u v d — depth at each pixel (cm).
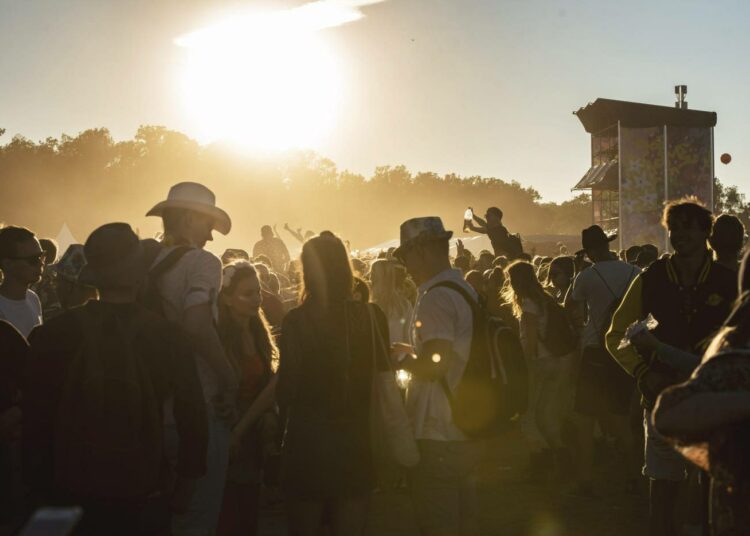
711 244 624
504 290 1005
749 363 305
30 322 658
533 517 819
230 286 599
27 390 402
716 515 325
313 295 510
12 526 515
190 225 532
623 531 772
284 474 509
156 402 404
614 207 5359
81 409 393
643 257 1232
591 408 857
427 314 534
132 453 394
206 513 515
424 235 547
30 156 12669
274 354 616
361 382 507
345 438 504
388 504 867
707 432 303
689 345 557
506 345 540
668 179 4131
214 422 516
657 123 4297
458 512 546
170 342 411
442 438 537
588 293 866
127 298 411
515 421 567
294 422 507
